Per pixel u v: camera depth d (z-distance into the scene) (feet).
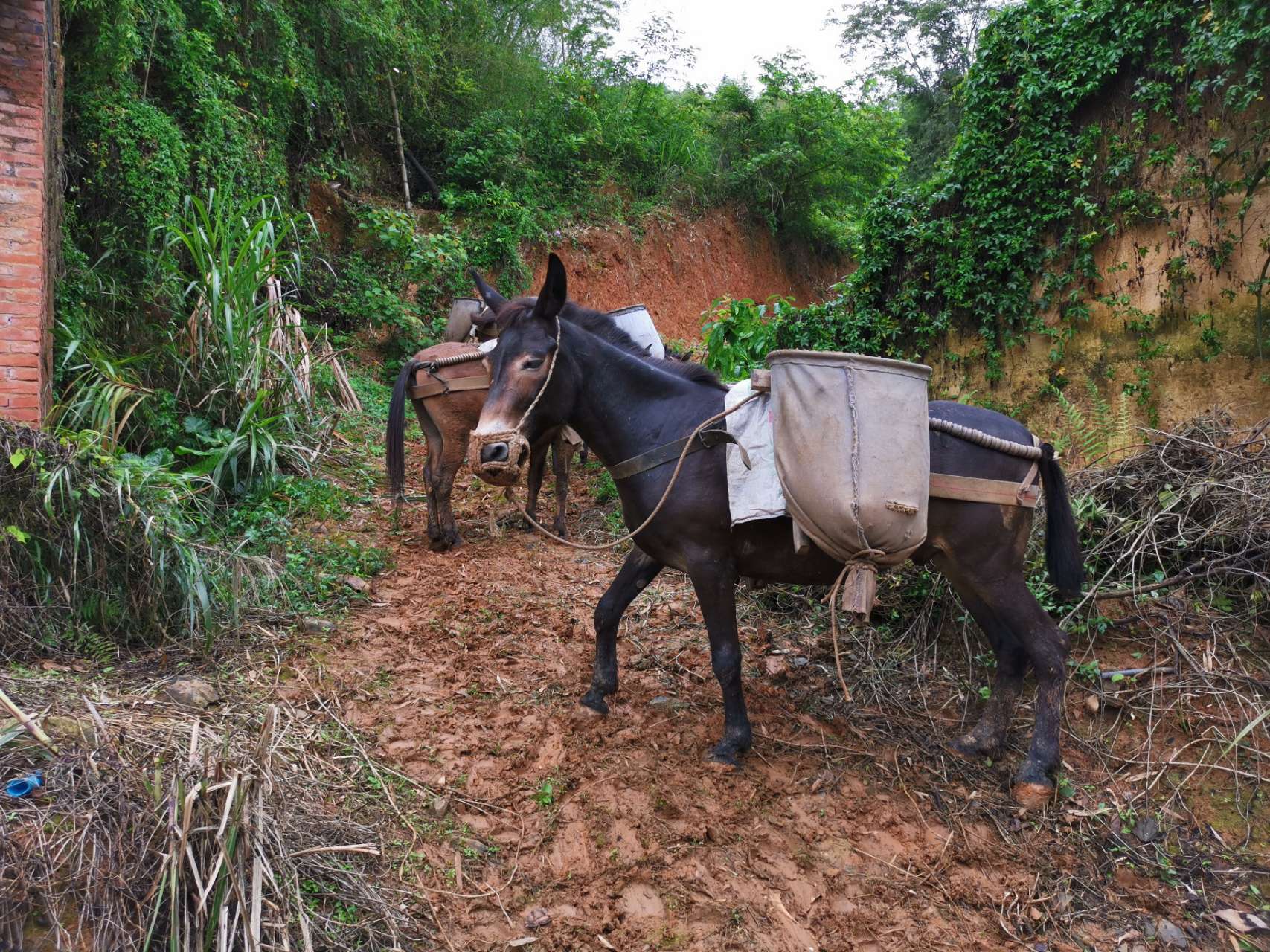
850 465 10.65
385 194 44.52
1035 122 23.16
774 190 64.69
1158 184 21.21
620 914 9.77
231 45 33.30
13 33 17.16
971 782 12.35
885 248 26.58
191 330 21.48
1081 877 10.88
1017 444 11.62
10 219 17.20
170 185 25.05
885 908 10.24
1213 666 13.25
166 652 13.11
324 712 12.43
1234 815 11.64
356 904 9.03
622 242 53.72
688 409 12.14
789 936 9.69
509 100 51.49
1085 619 14.53
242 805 8.15
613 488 24.40
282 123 36.04
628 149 58.54
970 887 10.59
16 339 17.25
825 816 11.57
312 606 15.76
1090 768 12.60
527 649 15.39
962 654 15.07
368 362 36.01
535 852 10.51
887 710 14.11
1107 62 21.45
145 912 7.75
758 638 16.29
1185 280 20.71
